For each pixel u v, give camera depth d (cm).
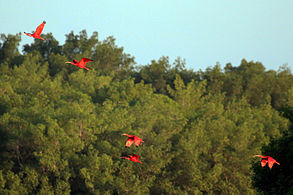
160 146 18750
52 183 17875
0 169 18400
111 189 17400
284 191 9931
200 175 18288
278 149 10400
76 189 18388
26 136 18412
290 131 11431
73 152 17900
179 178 18750
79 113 18662
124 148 18625
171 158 18850
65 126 18312
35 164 17975
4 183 16700
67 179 17012
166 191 18150
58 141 17675
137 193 17225
